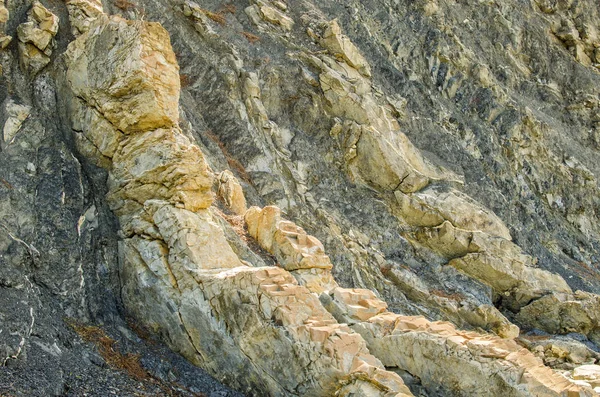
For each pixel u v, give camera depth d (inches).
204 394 377.4
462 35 973.8
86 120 467.2
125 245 439.8
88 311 404.5
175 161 437.4
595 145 997.8
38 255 401.7
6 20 481.1
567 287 719.1
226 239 460.8
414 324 410.6
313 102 751.7
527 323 698.8
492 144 864.3
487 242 703.7
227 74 724.7
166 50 464.8
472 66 920.3
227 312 392.2
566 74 1048.2
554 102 1013.2
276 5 839.1
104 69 462.0
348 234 675.4
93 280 422.3
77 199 440.8
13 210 406.0
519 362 369.1
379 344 406.0
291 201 671.8
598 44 1100.5
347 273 633.6
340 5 897.5
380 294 634.8
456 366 378.3
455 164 807.7
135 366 379.6
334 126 738.8
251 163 685.3
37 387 322.3
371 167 726.5
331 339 370.6
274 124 717.9
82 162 465.4
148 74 446.6
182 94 705.0
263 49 776.9
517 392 357.7
